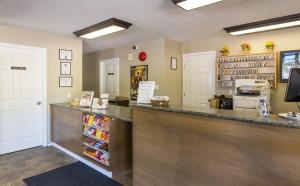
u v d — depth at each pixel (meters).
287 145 1.39
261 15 3.19
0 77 3.64
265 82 3.60
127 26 3.59
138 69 5.39
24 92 3.93
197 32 4.27
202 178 1.83
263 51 4.24
